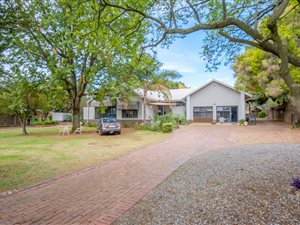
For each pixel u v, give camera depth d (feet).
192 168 20.58
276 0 17.58
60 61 51.85
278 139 39.19
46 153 30.32
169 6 18.86
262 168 18.79
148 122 80.07
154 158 26.30
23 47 46.39
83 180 17.98
